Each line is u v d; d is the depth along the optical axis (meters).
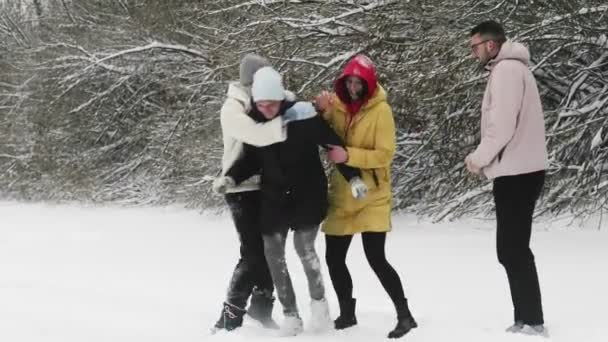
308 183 5.00
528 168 4.86
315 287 5.12
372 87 4.97
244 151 5.13
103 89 17.17
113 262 8.67
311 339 4.89
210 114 13.28
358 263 7.75
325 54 11.30
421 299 6.12
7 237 11.43
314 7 11.66
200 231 11.20
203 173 13.48
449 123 10.28
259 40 11.53
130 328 5.35
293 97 5.16
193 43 15.66
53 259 9.04
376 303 6.05
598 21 9.54
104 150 17.03
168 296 6.54
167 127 15.79
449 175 10.58
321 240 9.39
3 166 17.89
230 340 4.90
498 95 4.81
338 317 5.29
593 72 10.07
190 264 8.32
